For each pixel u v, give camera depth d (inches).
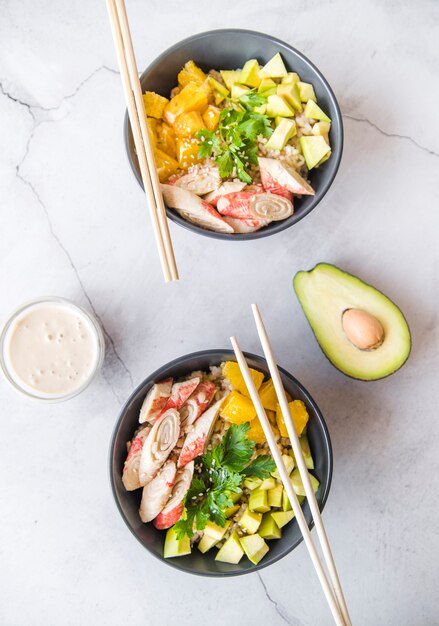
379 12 28.1
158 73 26.0
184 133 26.0
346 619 23.7
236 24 28.0
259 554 25.8
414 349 28.2
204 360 26.0
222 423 26.1
